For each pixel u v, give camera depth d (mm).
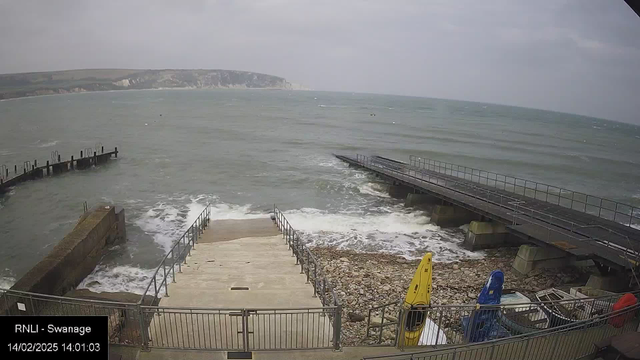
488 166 50688
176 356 7152
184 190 32000
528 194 37094
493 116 174000
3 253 19719
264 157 47344
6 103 151750
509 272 18203
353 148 57938
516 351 7461
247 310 7234
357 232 23281
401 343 8047
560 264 18406
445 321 12164
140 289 16188
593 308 10617
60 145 52312
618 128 187875
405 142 67750
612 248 15797
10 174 36250
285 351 7391
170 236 22188
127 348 7320
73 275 15977
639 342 6637
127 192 31125
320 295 10070
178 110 120250
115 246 20516
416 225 24594
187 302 9562
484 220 21562
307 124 90812
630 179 48625
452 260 19812
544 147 73375
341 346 7684
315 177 37375
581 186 43344
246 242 16766
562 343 7934
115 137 60406
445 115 156250
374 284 16328
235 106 148875
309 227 23797
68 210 26484
